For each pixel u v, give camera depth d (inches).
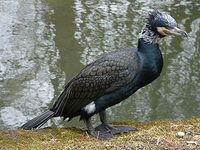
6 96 544.7
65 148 267.4
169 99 543.8
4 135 281.9
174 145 269.3
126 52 280.7
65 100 287.6
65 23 700.0
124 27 681.0
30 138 280.1
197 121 302.4
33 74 582.9
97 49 626.8
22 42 650.2
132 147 267.6
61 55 618.2
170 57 609.3
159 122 304.0
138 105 533.3
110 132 287.6
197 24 688.4
